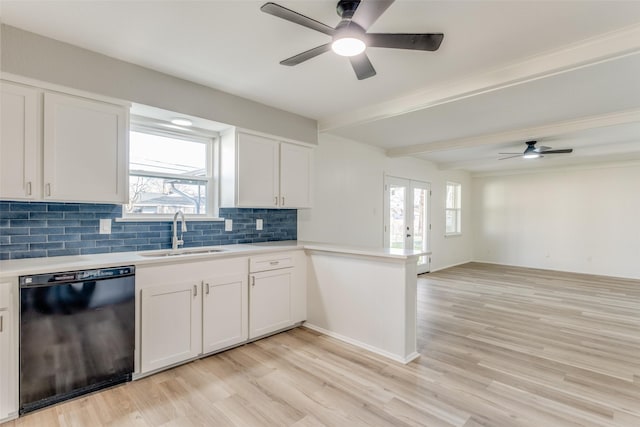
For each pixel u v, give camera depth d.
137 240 2.79
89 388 2.15
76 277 2.03
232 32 2.09
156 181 3.00
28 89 2.04
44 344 1.93
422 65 2.51
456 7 1.80
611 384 2.32
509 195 7.68
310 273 3.46
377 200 5.39
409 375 2.44
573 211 6.81
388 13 1.85
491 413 1.98
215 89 2.98
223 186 3.29
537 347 2.96
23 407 1.91
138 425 1.85
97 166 2.31
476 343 3.05
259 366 2.57
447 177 7.32
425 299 4.60
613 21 1.93
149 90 2.57
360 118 3.55
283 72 2.66
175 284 2.48
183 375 2.42
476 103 3.21
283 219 3.99
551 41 2.16
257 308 3.03
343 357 2.74
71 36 2.12
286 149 3.60
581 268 6.70
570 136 4.38
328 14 1.91
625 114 3.47
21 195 2.01
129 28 2.04
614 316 3.86
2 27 1.96
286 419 1.92
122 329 2.22
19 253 2.23
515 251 7.57
